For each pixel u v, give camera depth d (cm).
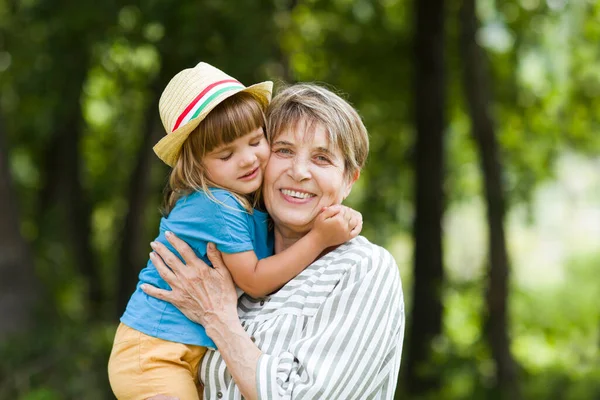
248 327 205
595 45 874
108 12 634
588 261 1858
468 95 650
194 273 207
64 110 769
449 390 719
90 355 664
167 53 637
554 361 892
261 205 224
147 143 888
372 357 197
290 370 194
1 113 738
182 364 207
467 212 1758
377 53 902
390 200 1055
